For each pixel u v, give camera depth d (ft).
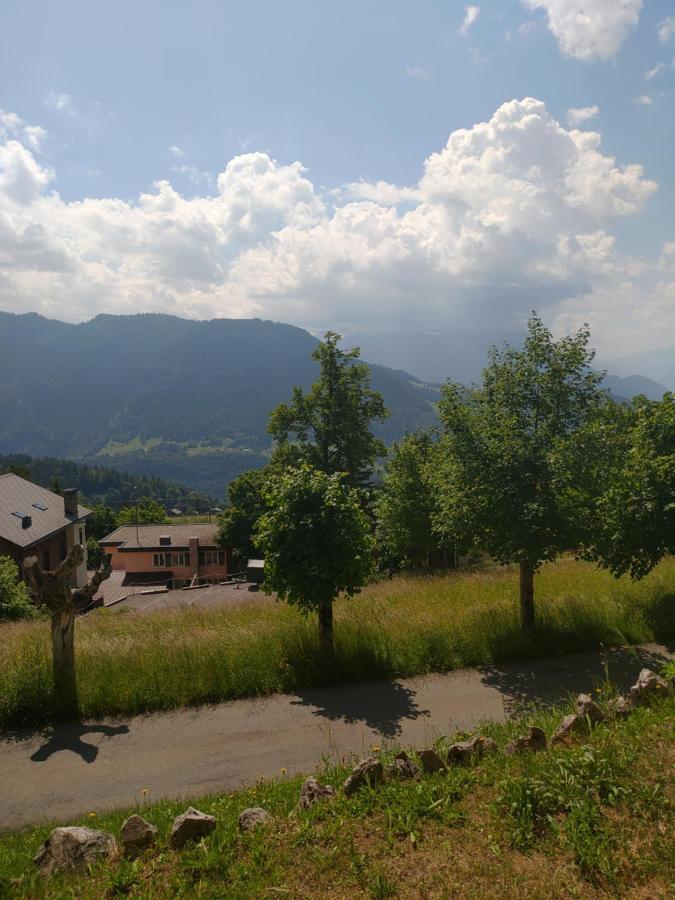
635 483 38.60
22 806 21.03
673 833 12.48
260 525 35.06
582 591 47.32
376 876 11.96
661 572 51.88
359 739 25.52
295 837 13.69
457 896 11.33
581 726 18.40
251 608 49.96
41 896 12.64
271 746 25.04
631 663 34.32
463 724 26.81
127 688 29.32
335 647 34.22
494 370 40.63
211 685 30.17
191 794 21.42
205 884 12.22
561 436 37.63
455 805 14.47
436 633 36.27
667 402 48.80
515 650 35.76
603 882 11.39
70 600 28.14
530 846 12.62
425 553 90.58
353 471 109.19
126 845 14.17
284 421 110.63
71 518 144.46
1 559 76.18
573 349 38.60
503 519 35.88
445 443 39.40
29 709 27.81
